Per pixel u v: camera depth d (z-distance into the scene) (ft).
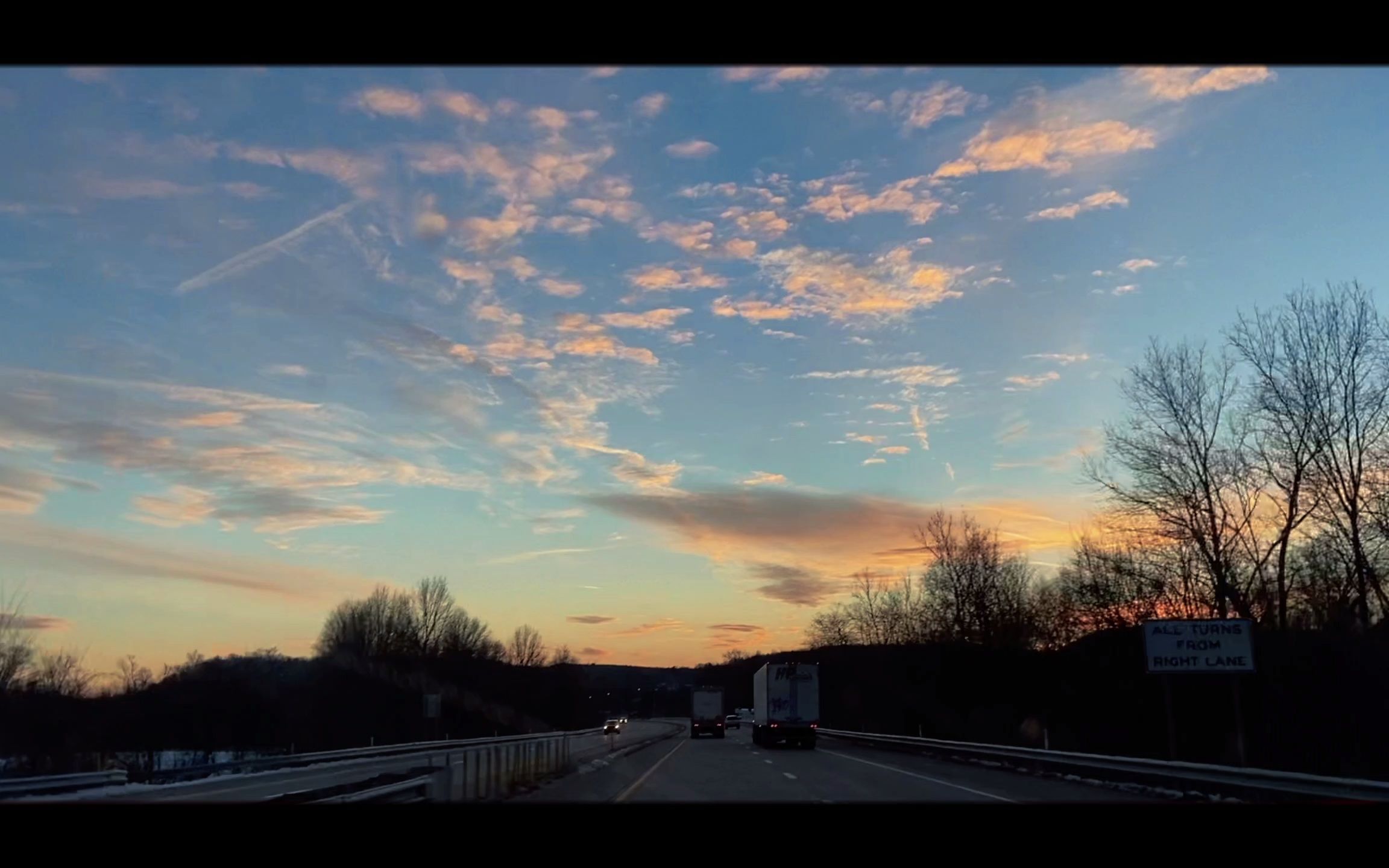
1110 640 139.54
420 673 308.60
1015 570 208.33
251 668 236.63
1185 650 80.64
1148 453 136.46
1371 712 100.07
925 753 133.69
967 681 193.47
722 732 239.50
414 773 61.82
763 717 166.71
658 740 220.02
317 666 293.64
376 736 284.61
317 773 84.99
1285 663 109.09
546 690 388.57
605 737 204.95
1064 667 152.05
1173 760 79.61
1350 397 120.16
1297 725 105.60
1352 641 104.37
